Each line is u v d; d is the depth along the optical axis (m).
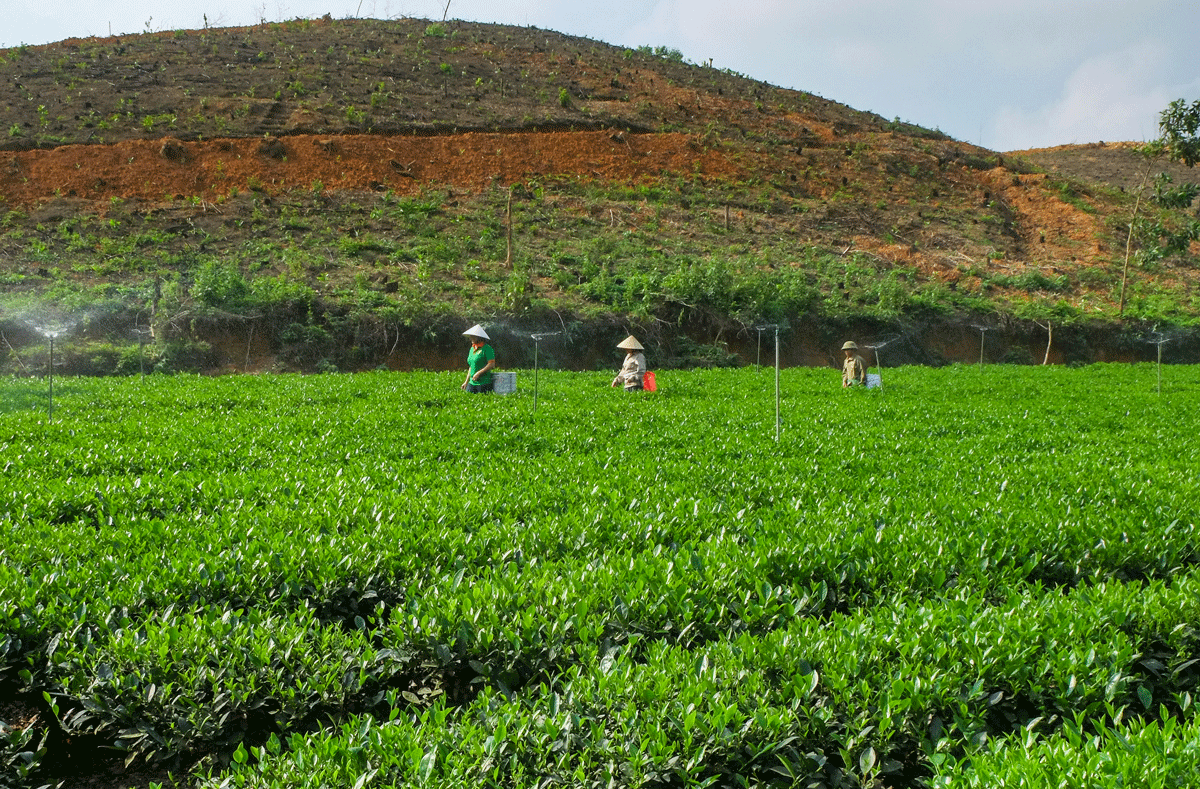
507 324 34.06
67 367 26.89
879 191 62.16
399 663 4.95
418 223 45.00
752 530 7.44
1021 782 3.41
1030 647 4.68
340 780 3.60
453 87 64.75
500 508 8.14
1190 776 3.45
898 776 4.34
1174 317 48.28
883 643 4.78
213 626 4.91
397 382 22.27
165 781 4.45
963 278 51.22
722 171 59.88
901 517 7.93
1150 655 5.24
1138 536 7.22
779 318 39.78
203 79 59.03
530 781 3.73
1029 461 11.77
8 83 55.00
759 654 4.65
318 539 6.55
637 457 11.45
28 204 41.47
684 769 3.81
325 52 69.00
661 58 91.12
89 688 4.54
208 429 13.24
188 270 35.16
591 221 49.53
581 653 4.84
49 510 7.82
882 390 22.69
